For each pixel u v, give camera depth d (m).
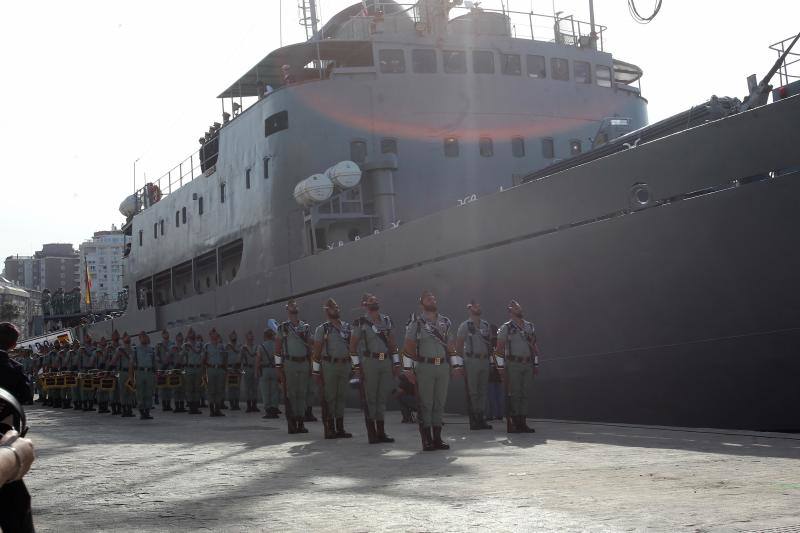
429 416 9.59
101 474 8.45
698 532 4.33
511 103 22.56
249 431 14.31
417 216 21.52
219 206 27.47
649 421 11.66
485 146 22.25
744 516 4.72
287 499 6.16
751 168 10.29
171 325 32.75
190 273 34.03
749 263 10.21
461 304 16.02
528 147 22.53
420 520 4.97
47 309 53.97
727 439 9.03
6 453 1.61
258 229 24.28
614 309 12.23
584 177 12.87
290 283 22.66
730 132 10.52
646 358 11.69
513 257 14.49
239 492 6.70
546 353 13.63
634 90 24.70
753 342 10.19
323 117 22.03
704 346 10.80
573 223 13.17
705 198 10.75
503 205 14.83
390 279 18.39
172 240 32.69
